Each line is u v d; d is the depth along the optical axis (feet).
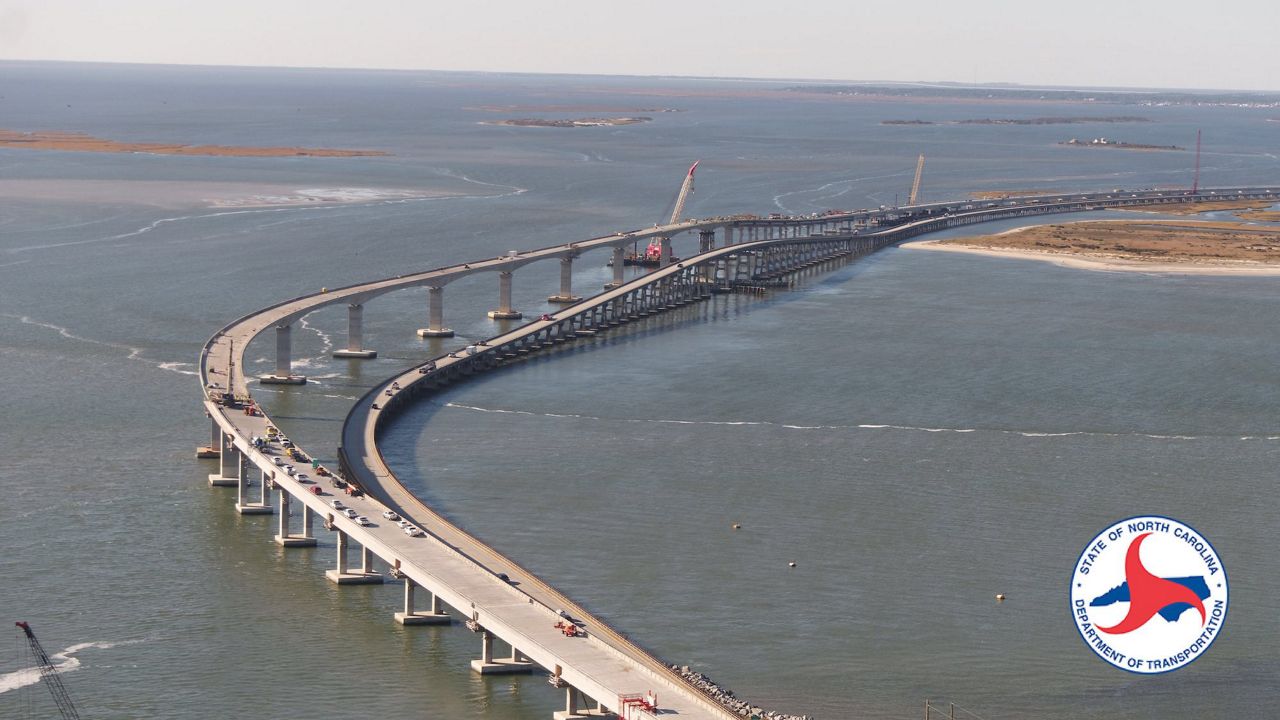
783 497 564.30
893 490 573.74
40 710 391.86
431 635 444.96
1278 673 421.18
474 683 413.18
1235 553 508.12
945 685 409.69
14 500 553.64
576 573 483.51
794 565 492.95
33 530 522.88
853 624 447.01
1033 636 441.27
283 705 397.39
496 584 441.68
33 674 412.57
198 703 397.39
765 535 521.65
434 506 548.72
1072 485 581.53
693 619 448.24
